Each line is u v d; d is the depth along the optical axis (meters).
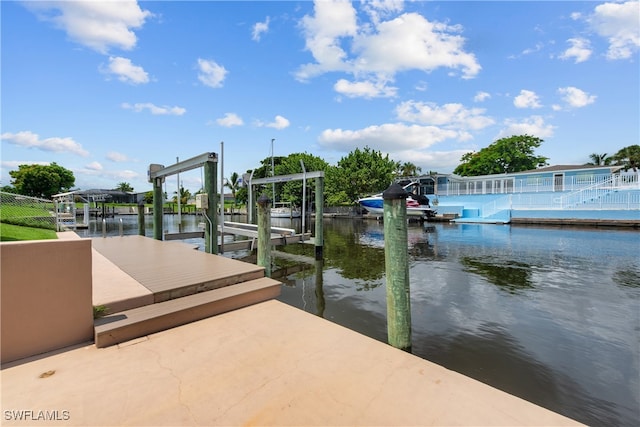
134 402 1.56
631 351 3.04
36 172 32.66
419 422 1.46
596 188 17.02
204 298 2.95
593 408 2.22
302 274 6.53
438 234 13.45
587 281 5.59
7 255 1.90
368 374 1.90
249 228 9.66
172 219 28.58
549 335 3.40
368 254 8.97
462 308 4.25
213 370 1.90
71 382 1.73
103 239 7.24
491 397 1.69
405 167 42.53
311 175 9.02
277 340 2.35
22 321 1.97
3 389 1.65
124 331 2.30
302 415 1.50
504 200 20.22
